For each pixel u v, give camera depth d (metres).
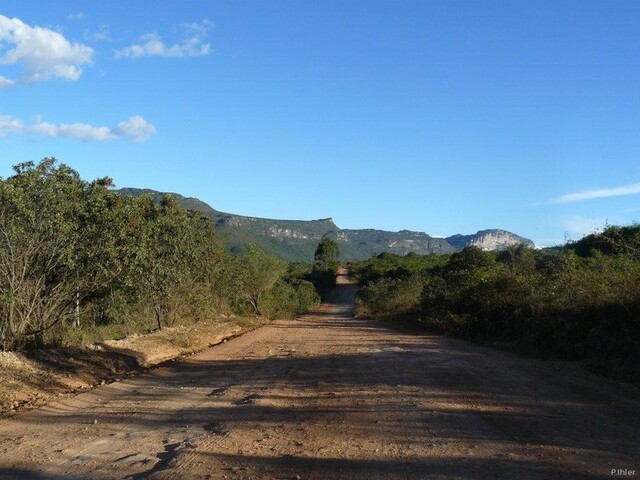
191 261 24.92
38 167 13.62
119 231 14.75
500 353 16.27
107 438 7.80
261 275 44.09
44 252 13.80
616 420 7.69
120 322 22.38
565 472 5.71
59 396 11.05
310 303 67.50
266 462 6.45
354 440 7.21
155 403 10.26
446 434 7.29
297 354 17.45
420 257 95.25
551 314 17.47
